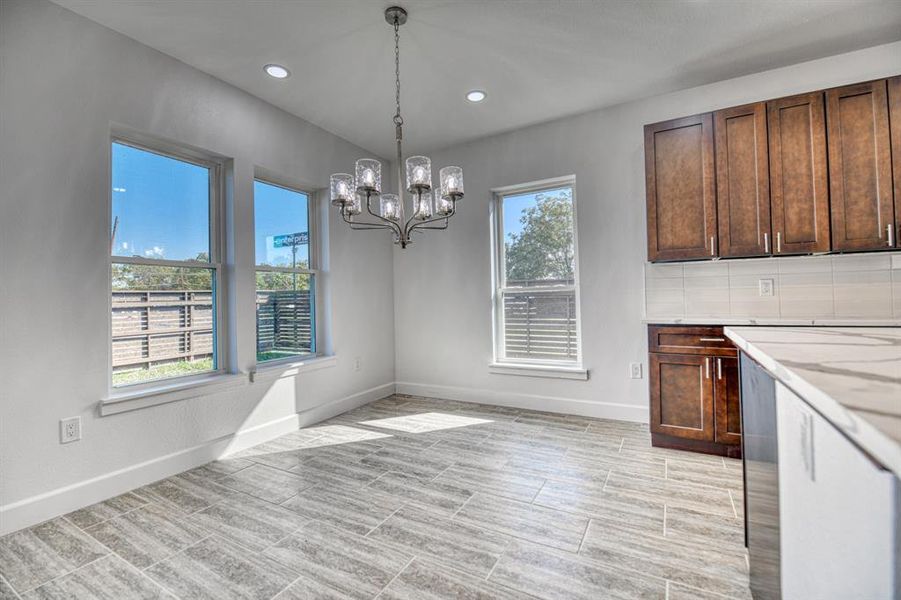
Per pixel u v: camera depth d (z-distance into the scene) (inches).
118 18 88.0
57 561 66.7
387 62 107.3
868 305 104.3
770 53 106.6
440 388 168.4
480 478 94.6
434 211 107.7
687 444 108.2
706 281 121.2
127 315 97.3
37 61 80.8
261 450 113.9
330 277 147.6
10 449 76.0
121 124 93.0
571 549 67.9
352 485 92.2
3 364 75.8
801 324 100.4
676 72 115.0
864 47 104.7
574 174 141.6
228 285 117.0
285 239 137.0
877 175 93.8
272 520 78.1
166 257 105.2
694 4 87.8
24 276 78.6
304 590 59.4
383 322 172.4
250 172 121.1
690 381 107.4
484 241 159.0
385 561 65.6
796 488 34.9
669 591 57.9
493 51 103.4
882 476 21.4
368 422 137.6
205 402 107.0
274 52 101.8
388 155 173.3
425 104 130.6
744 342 53.2
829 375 31.7
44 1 81.7
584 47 102.6
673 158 113.5
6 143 76.8
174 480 96.0
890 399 24.6
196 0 82.9
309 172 140.6
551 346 151.2
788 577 37.4
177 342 106.8
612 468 98.6
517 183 151.6
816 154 98.9
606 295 136.9
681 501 82.7
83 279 86.6
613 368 136.3
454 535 72.4
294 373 130.8
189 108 106.1
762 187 103.7
